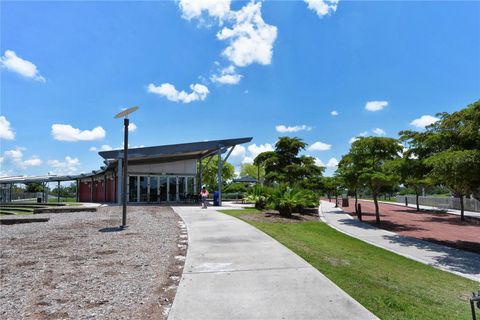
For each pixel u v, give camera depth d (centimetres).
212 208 2036
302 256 716
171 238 925
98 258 690
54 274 573
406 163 1281
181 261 666
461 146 1059
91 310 414
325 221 1783
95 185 3488
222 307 415
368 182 1708
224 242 845
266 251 739
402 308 439
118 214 1598
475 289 623
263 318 383
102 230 1075
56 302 442
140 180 2614
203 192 2030
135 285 513
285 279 530
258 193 2109
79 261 665
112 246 816
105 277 555
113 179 2816
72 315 399
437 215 2269
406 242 1170
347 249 984
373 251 989
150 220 1343
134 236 959
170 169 2745
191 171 2845
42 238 940
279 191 1830
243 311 403
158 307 426
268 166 3089
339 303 430
